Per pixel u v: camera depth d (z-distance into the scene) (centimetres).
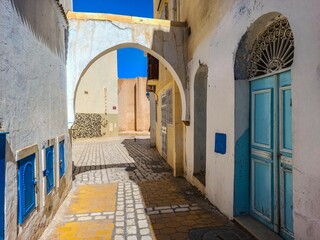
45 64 358
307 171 232
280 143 310
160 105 1060
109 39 582
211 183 461
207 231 349
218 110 428
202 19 509
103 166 845
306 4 230
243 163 377
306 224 234
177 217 400
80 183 616
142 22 598
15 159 246
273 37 325
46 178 351
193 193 525
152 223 380
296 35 245
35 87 311
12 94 243
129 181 633
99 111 2286
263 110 345
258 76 352
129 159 992
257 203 362
